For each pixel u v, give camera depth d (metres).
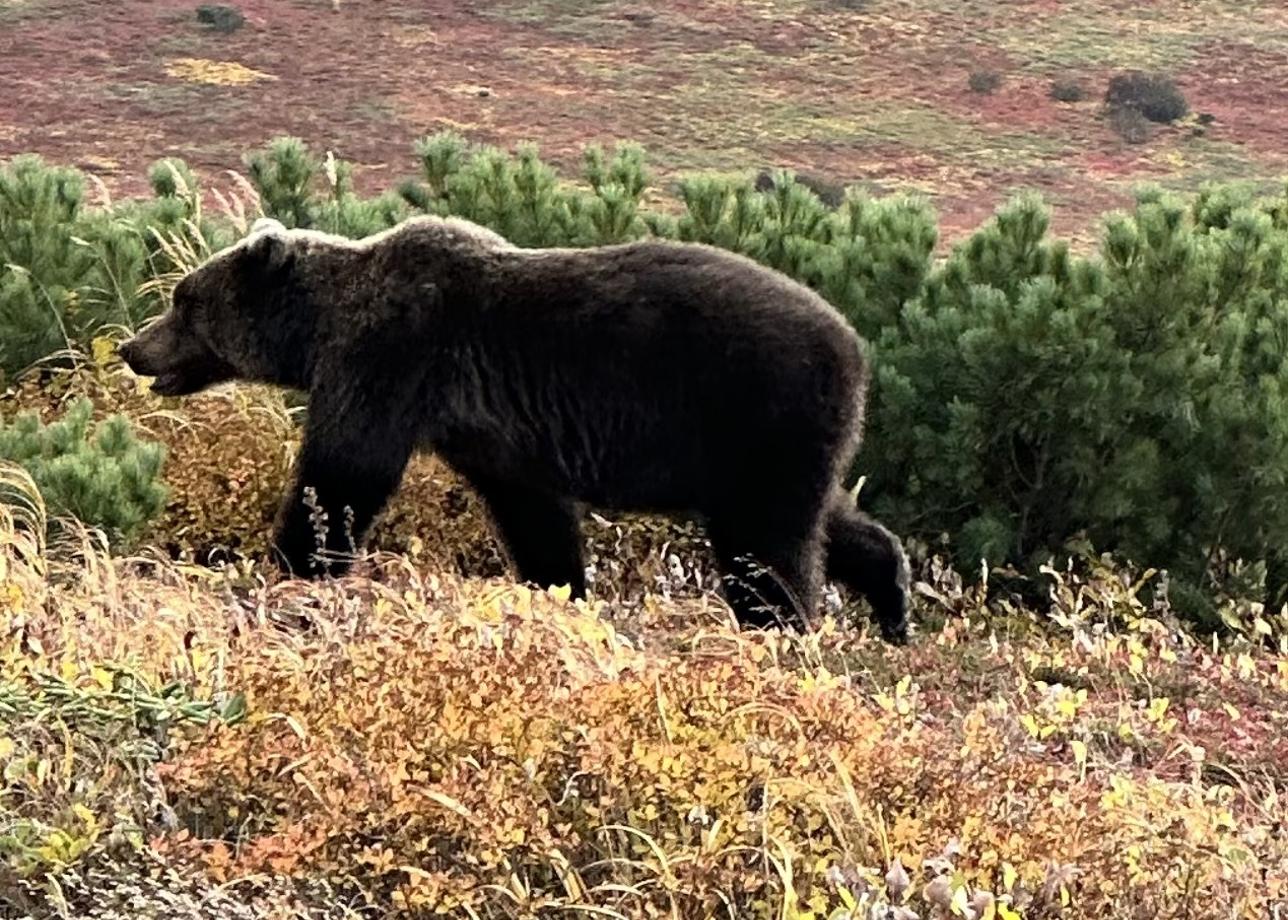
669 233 16.06
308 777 7.29
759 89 86.00
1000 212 15.19
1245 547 14.60
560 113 79.88
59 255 16.48
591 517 13.89
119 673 8.01
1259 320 14.84
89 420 13.20
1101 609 13.39
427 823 7.11
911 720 8.80
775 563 11.52
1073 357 14.14
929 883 6.80
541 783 7.42
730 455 11.41
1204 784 9.85
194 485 13.73
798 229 16.08
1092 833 7.60
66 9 88.75
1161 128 82.94
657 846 6.99
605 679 8.18
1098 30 98.19
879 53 92.88
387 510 13.83
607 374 11.55
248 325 12.88
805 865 7.07
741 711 7.87
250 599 10.96
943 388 14.67
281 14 91.25
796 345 11.25
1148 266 14.45
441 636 8.38
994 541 14.15
